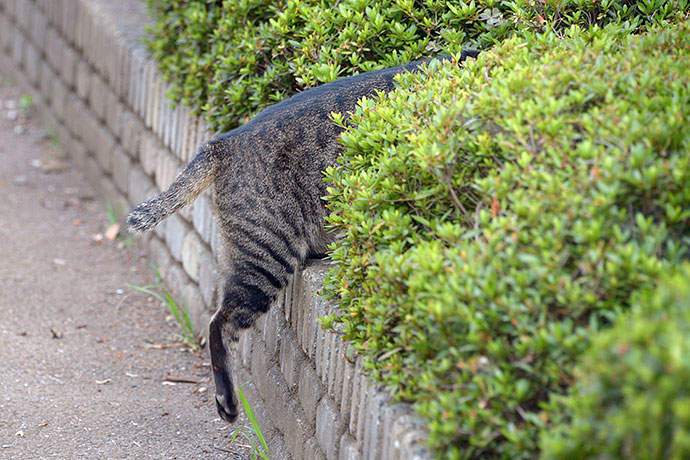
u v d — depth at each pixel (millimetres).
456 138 3445
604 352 2369
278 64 5246
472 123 3465
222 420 5141
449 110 3523
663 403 2182
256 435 4812
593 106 3328
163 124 7102
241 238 4598
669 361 2174
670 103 3170
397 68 4730
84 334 6176
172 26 6641
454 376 2998
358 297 3682
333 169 4086
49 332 6152
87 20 9055
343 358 3785
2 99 11508
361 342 3555
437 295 2955
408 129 3684
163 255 7188
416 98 3932
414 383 3145
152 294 6602
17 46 11734
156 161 7246
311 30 5051
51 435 4801
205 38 6176
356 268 3646
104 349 5980
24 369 5566
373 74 4711
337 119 4195
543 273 2791
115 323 6398
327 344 3990
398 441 3072
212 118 5789
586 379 2445
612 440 2338
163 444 4820
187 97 6328
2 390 5254
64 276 7133
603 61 3559
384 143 3865
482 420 2779
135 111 7828
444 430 2811
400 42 4996
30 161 9680
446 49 4711
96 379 5555
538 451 2697
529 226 2980
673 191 2898
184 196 4613
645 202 2947
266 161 4570
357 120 4145
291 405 4551
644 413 2199
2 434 4758
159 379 5625
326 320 3854
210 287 5918
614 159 2891
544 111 3188
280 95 5191
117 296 6863
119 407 5203
